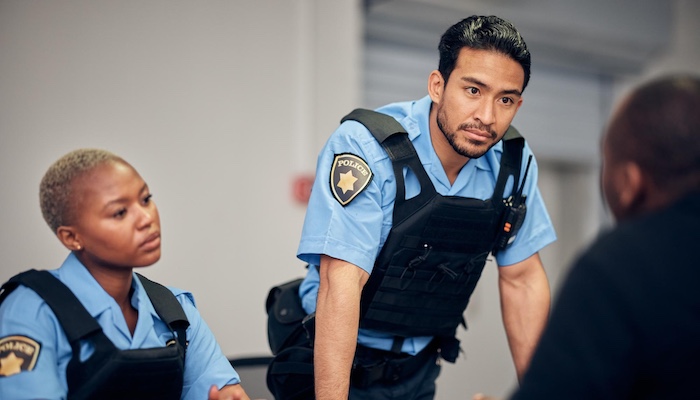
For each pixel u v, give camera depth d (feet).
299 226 9.66
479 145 4.68
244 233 9.19
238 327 9.12
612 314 3.05
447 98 4.72
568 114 12.78
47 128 7.91
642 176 3.25
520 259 5.41
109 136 8.29
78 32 8.11
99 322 3.76
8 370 3.48
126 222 3.64
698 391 3.03
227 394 4.17
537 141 12.35
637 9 12.72
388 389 5.37
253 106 9.29
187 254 8.77
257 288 9.29
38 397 3.43
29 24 7.82
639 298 3.03
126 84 8.39
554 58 12.36
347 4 9.86
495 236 5.27
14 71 7.74
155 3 8.60
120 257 3.66
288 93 9.57
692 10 13.88
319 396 4.66
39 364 3.51
